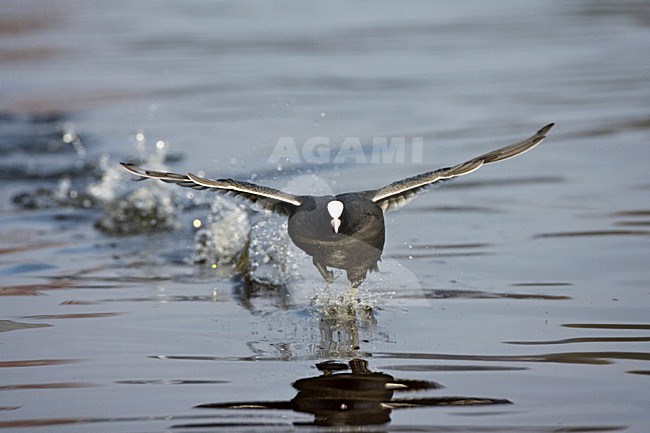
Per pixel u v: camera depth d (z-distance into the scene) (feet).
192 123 72.38
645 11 124.16
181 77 92.89
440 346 30.22
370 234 29.81
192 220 49.83
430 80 86.69
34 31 127.95
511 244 42.11
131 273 40.55
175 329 32.55
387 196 30.48
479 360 28.84
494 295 35.45
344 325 32.58
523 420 24.25
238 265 40.68
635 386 26.48
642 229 43.34
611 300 34.47
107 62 102.89
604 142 61.16
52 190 55.98
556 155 58.70
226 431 23.88
